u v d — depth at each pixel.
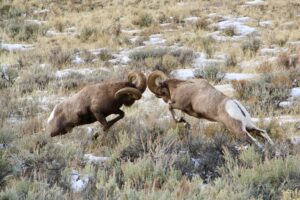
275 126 31.27
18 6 108.19
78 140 29.64
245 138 26.67
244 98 41.22
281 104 39.03
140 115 35.41
